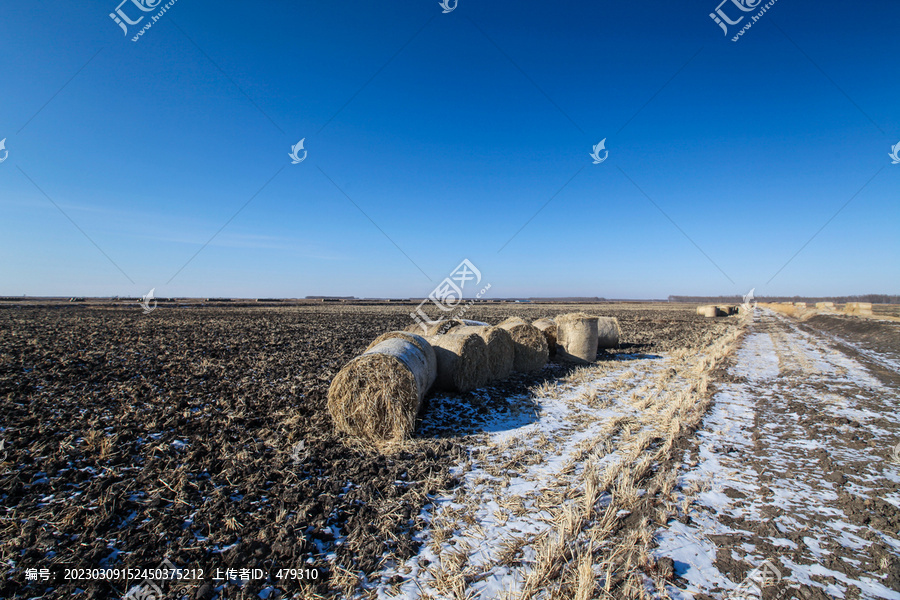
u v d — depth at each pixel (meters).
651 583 3.24
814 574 3.33
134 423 6.55
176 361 11.55
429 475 5.12
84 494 4.41
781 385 10.26
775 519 4.17
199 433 6.26
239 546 3.63
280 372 10.45
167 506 4.30
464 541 3.79
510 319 12.34
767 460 5.64
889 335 20.39
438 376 9.07
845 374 11.55
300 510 4.23
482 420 7.32
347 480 4.99
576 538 3.81
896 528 3.95
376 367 6.35
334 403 6.45
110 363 10.96
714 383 10.42
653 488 4.71
